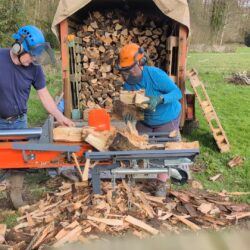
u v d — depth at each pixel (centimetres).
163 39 686
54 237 354
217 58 2141
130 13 732
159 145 348
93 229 369
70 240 350
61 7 589
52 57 364
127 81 428
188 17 589
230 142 687
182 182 439
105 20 691
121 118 422
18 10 1533
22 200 406
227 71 1647
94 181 370
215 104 1025
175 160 349
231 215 408
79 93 673
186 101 705
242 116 897
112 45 691
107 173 438
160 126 448
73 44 611
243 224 396
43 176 491
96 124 349
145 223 379
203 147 658
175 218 397
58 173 453
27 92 401
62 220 380
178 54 616
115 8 732
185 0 587
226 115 905
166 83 414
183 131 729
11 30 1512
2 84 380
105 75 689
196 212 411
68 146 332
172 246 351
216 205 432
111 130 347
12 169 380
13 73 379
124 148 335
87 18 713
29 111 880
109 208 397
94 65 687
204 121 820
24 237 359
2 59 375
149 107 394
